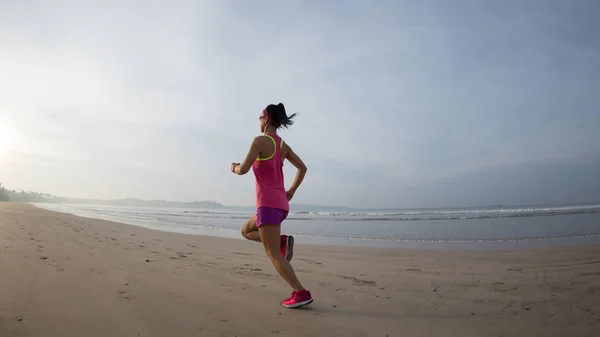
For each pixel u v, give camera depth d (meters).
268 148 2.70
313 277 4.29
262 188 2.71
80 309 2.60
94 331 2.17
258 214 2.70
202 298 3.06
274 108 2.84
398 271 4.79
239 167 2.62
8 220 11.34
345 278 4.25
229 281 3.85
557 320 2.67
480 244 8.85
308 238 11.03
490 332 2.39
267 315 2.63
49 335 2.07
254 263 5.24
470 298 3.32
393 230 14.25
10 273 3.69
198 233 12.27
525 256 6.13
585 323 2.60
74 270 4.02
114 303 2.79
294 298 2.81
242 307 2.82
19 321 2.28
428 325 2.52
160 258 5.37
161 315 2.54
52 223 11.55
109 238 8.09
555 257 5.92
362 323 2.53
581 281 4.10
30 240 6.66
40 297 2.86
